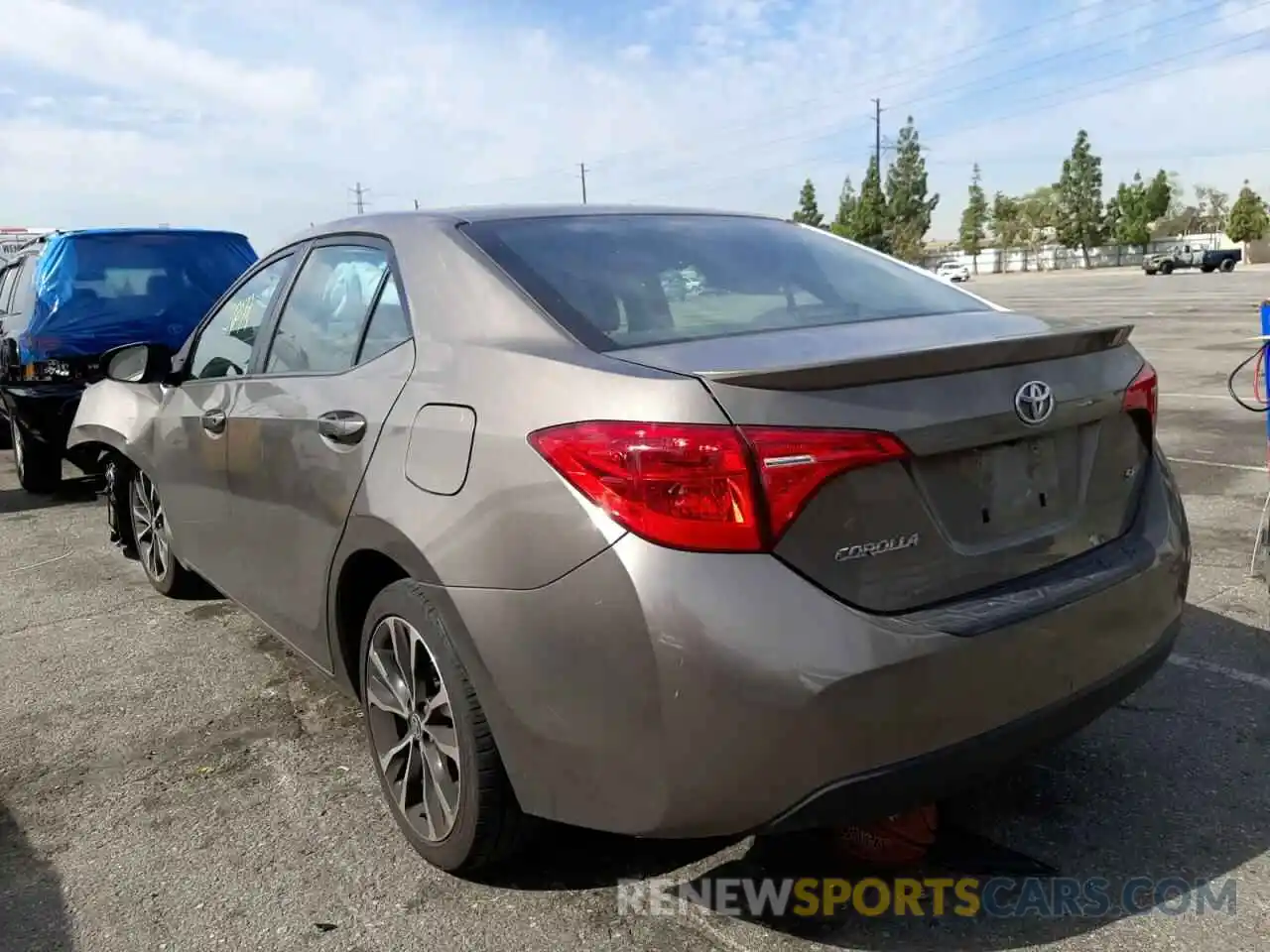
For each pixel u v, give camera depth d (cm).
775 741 203
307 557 312
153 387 452
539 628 222
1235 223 7544
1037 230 10544
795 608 205
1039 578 239
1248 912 247
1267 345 474
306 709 384
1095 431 260
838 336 252
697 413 208
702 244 314
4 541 662
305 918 259
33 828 307
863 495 214
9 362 790
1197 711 346
